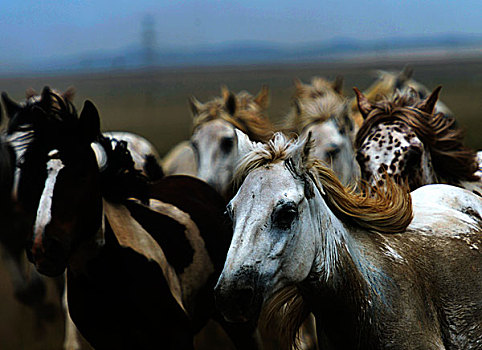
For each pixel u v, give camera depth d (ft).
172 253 43.73
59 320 71.41
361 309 30.32
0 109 59.26
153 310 39.50
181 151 77.87
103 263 38.55
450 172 46.16
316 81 77.30
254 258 27.35
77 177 36.29
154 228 43.80
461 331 32.17
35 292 67.00
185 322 40.86
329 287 29.84
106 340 39.75
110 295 38.73
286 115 72.28
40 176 35.81
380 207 33.19
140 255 40.22
